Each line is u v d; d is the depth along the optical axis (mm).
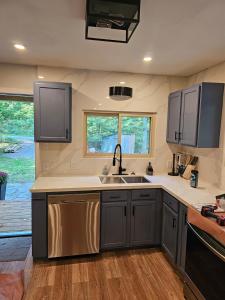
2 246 2967
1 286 2201
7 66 2955
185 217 2287
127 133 3473
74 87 3143
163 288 2232
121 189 2748
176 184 2873
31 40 2172
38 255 2602
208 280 1758
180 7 1535
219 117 2670
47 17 1724
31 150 4352
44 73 3035
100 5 1459
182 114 2979
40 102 2820
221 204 1992
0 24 1846
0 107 3949
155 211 2887
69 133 2943
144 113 3447
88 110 3234
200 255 1872
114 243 2812
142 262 2654
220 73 2744
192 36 2010
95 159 3324
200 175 3109
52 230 2572
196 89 2650
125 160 3436
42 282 2273
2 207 4277
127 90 2639
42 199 2539
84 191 2643
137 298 2092
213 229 1685
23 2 1521
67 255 2646
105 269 2510
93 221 2684
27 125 4156
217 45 2213
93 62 2834
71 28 1902
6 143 4195
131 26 1709
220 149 2705
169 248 2658
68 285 2240
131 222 2836
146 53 2467
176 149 3578
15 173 4520
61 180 2941
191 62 2744
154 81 3383
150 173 3393
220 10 1578
